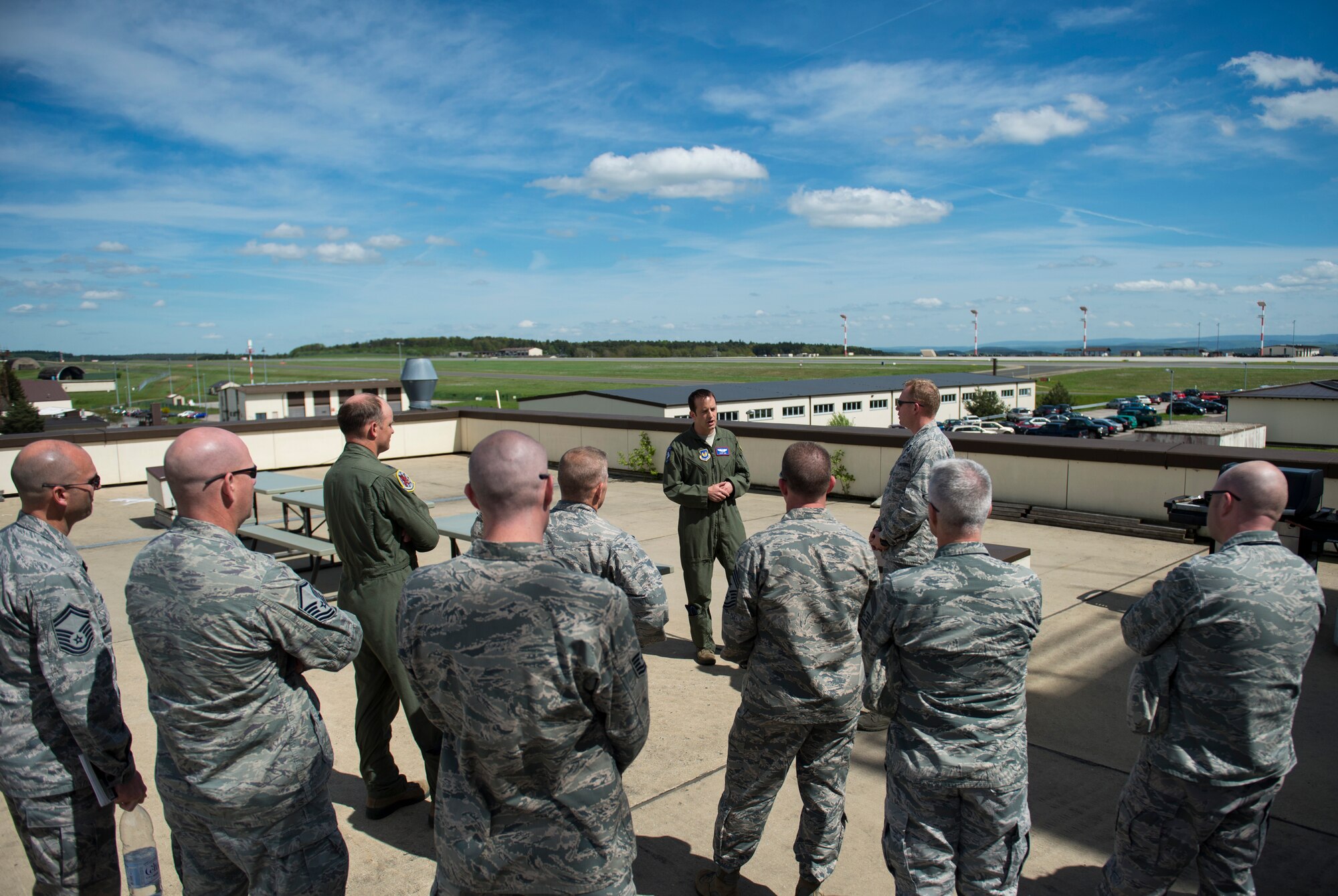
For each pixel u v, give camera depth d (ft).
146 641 6.27
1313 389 152.46
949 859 7.02
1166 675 6.98
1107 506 26.11
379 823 10.30
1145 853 7.25
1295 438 148.05
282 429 41.04
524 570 5.44
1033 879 8.87
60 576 6.81
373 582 10.05
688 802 10.71
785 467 8.21
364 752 10.30
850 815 10.41
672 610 19.02
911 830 7.06
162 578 6.27
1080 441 26.81
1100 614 17.53
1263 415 151.02
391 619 10.00
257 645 6.33
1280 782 6.90
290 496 23.77
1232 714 6.73
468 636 5.33
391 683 10.31
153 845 9.44
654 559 23.24
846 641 7.99
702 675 15.08
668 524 27.96
